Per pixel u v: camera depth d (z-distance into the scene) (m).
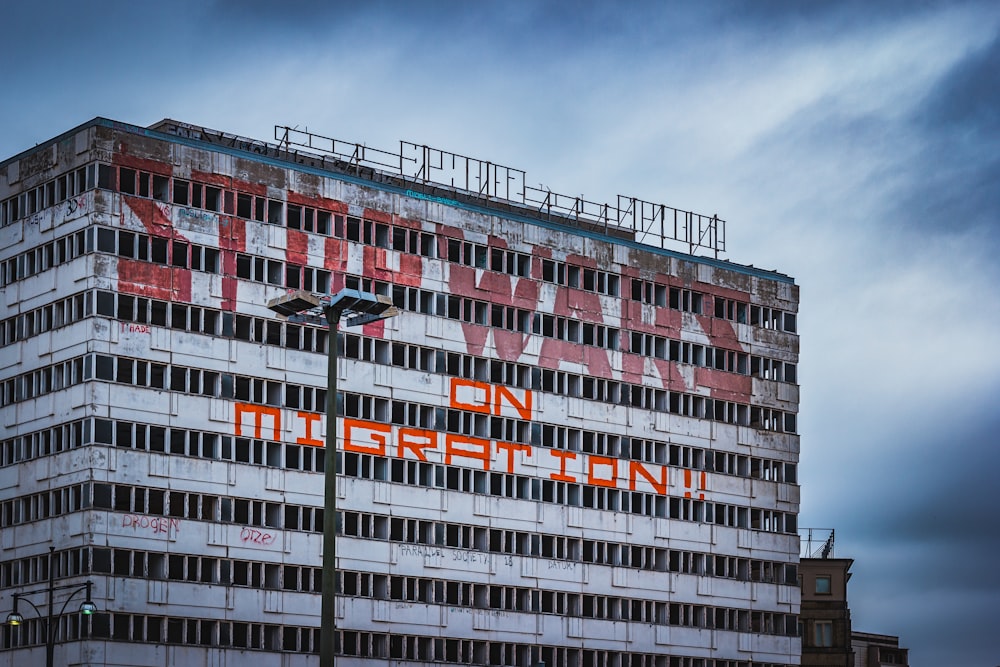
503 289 144.75
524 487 144.00
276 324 132.38
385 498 136.00
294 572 131.12
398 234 139.75
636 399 152.38
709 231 163.00
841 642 182.62
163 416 126.56
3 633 128.12
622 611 149.00
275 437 131.38
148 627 124.31
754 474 160.12
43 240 129.00
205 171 130.50
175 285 128.12
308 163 143.00
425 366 139.62
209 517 127.88
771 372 162.38
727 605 156.25
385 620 134.88
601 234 153.00
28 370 128.75
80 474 123.88
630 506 150.62
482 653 140.00
